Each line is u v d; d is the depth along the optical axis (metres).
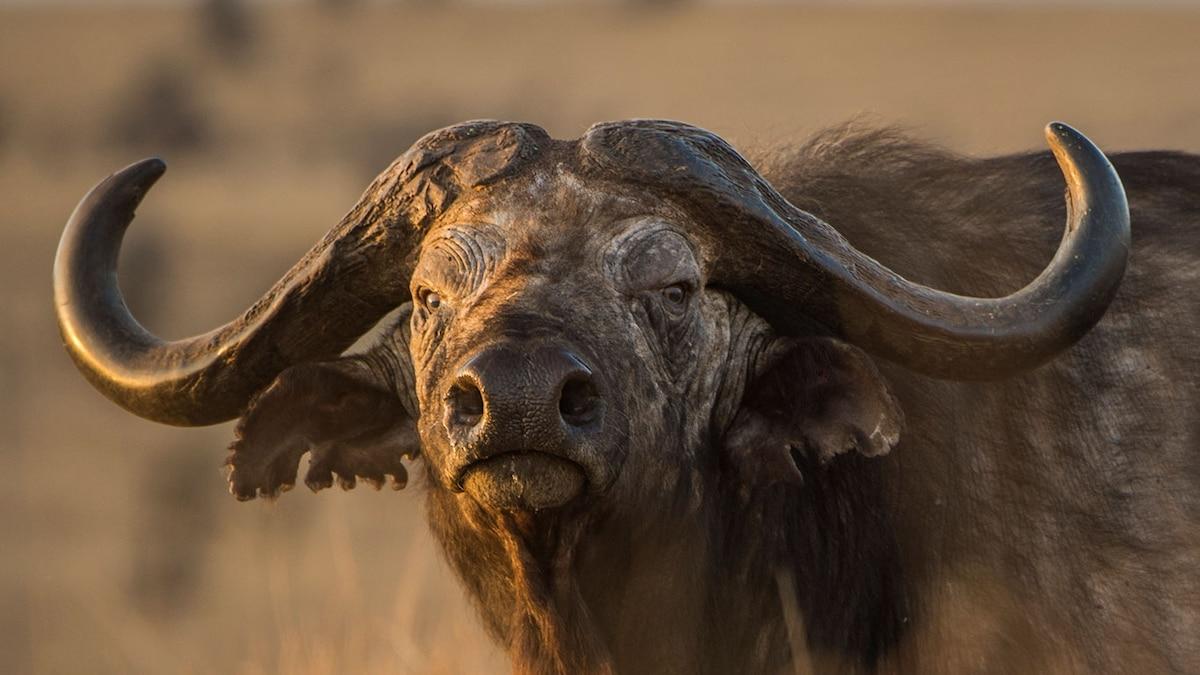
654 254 17.19
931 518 19.03
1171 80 169.75
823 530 18.98
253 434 19.03
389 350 19.05
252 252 94.38
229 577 47.69
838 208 19.97
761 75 196.38
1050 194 21.25
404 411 19.22
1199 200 21.58
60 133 165.75
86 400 70.69
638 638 18.14
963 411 19.36
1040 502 19.48
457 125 18.08
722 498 18.45
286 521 50.50
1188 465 19.92
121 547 52.06
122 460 61.66
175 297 81.69
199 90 187.75
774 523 18.84
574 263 16.95
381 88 197.00
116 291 19.20
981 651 19.16
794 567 18.91
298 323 18.58
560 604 17.36
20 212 119.44
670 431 17.39
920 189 20.97
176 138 159.75
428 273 17.34
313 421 19.19
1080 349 20.14
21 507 56.22
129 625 44.03
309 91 195.50
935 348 17.38
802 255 17.48
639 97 174.00
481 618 19.36
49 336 81.81
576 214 17.22
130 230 94.75
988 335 17.19
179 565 49.09
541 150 17.66
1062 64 196.38
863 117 23.03
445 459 16.64
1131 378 20.16
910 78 185.75
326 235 18.39
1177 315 20.48
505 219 17.23
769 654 19.02
